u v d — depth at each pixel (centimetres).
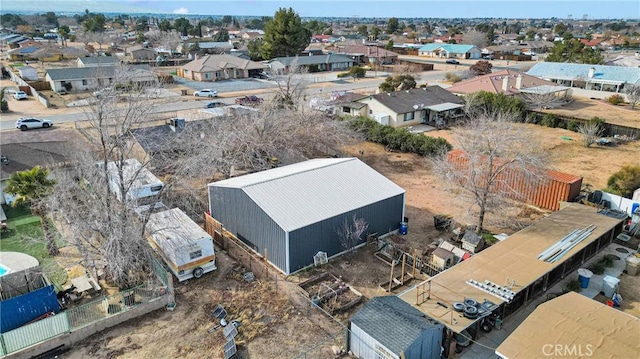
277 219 2066
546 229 2186
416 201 2906
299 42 9919
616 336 1331
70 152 2823
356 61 10356
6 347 1534
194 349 1634
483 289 1688
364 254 2270
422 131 4669
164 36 12750
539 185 2783
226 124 3253
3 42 13038
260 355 1602
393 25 19362
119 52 11081
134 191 2173
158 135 3170
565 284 1977
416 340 1416
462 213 2697
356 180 2464
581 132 4247
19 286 1830
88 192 1969
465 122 4875
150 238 2312
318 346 1642
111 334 1708
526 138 2616
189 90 6812
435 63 10694
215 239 2431
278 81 5306
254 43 10794
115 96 2172
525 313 1791
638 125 4759
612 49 13000
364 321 1546
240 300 1914
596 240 2153
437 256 2091
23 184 2295
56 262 2172
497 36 17062
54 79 6525
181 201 2720
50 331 1616
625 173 2916
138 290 1844
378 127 4169
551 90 5597
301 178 2391
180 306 1875
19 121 4516
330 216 2152
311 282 2020
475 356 1572
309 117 3666
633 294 1914
